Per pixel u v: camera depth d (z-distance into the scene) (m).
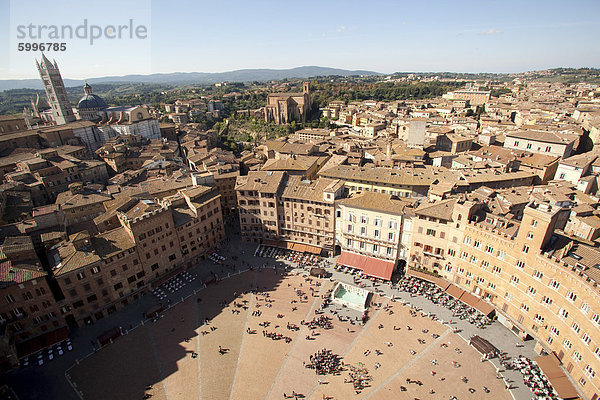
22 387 82.19
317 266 124.50
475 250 98.19
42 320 93.44
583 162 144.38
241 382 83.06
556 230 101.19
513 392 76.00
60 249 101.75
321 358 87.81
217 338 95.94
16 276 88.25
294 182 134.25
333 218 123.31
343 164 170.62
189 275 122.31
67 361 89.62
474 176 147.62
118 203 124.38
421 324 96.81
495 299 95.88
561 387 73.06
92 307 101.75
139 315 105.19
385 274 113.94
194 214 125.94
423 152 178.88
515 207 115.06
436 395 76.88
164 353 91.69
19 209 125.38
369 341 92.56
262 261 129.62
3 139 177.00
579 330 72.94
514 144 186.25
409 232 111.88
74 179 162.75
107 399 79.62
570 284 75.19
